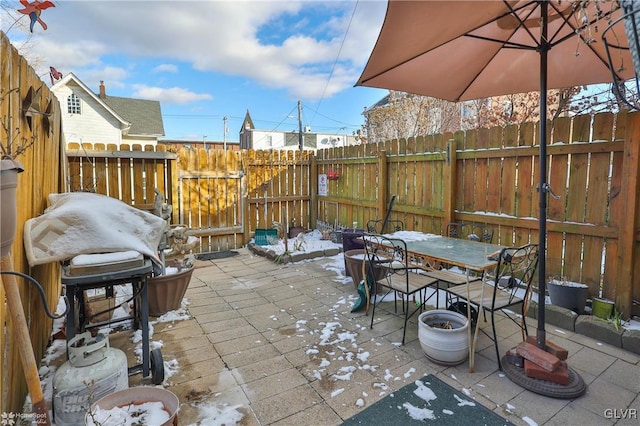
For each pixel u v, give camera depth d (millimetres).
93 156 4664
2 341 1509
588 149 2975
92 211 2117
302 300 3617
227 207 5922
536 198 3379
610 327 2631
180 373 2281
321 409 1929
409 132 10547
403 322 3072
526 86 3266
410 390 2090
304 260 5207
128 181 4973
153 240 2227
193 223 5602
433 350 2342
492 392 2066
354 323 3057
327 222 6633
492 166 3748
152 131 17609
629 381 2164
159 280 3094
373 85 2812
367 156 5520
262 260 5266
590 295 3033
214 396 2043
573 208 3117
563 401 1977
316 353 2541
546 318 3000
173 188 5293
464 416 1858
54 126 3072
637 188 2682
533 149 3352
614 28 2258
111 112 14375
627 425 1785
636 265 2748
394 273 3225
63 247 1901
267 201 6367
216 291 3896
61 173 3580
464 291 2664
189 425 1794
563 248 3199
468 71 2957
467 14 1855
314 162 6781
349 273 4344
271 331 2906
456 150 4070
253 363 2410
